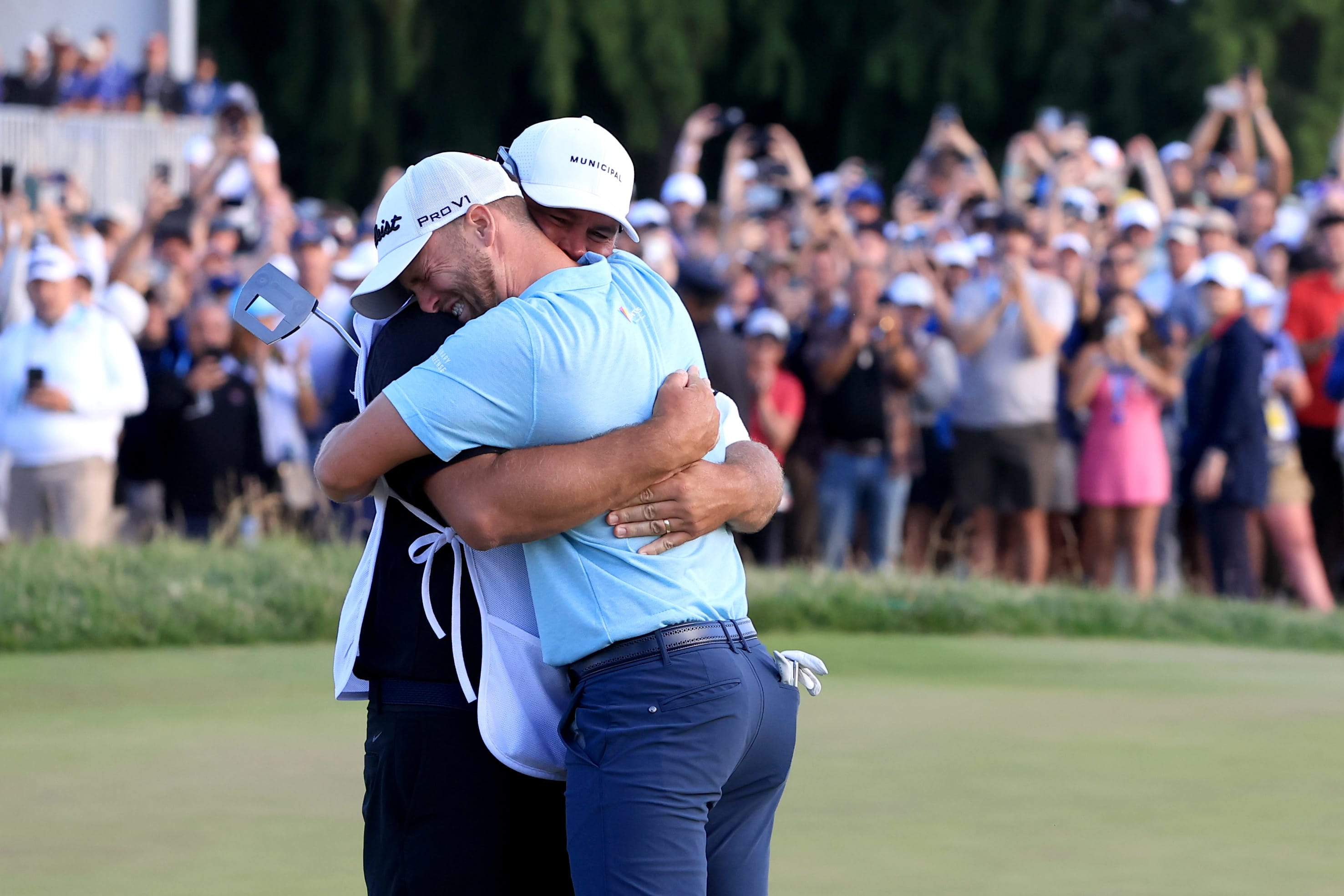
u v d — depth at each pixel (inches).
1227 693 481.1
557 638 206.2
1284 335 804.6
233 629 549.3
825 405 789.2
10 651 525.7
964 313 795.4
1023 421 772.0
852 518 799.7
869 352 788.6
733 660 205.2
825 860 295.9
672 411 204.4
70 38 1305.4
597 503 202.5
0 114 1153.4
